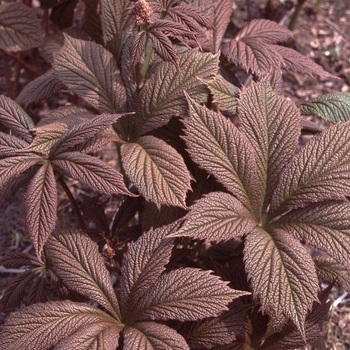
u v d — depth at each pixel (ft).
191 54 2.67
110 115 2.40
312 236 2.34
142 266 2.39
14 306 2.95
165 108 2.64
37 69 4.66
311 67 3.11
